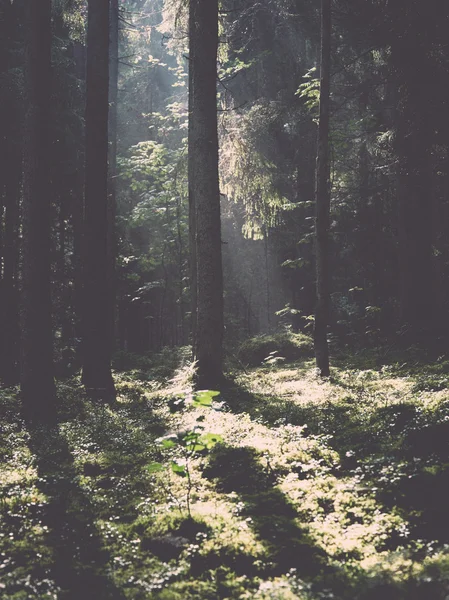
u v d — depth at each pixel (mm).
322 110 17125
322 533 6395
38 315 12977
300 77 27750
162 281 37500
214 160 14906
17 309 22531
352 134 24344
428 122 17172
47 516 7266
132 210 35375
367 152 25938
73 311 26062
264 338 24844
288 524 6602
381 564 5555
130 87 39375
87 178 15695
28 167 13031
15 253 23359
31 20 13047
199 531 6504
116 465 9102
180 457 9195
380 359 18766
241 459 8555
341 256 30000
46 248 13125
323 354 17062
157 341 40312
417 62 16234
